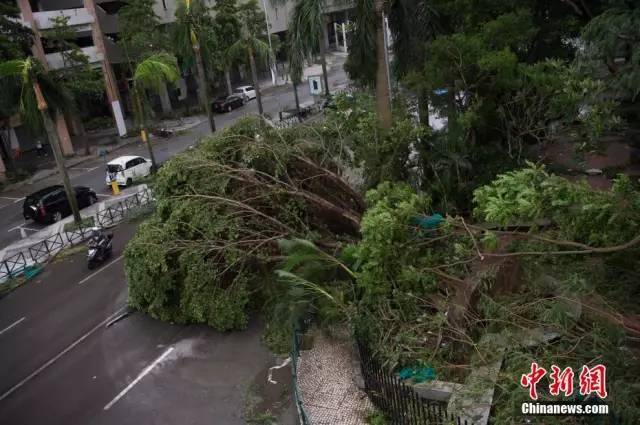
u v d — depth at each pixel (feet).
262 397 37.06
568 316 29.68
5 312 54.90
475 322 34.27
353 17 53.93
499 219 26.09
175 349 44.21
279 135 48.47
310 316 42.65
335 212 46.65
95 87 114.11
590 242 28.60
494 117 52.01
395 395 31.32
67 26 112.88
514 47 52.70
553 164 52.34
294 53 54.03
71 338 48.19
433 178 53.31
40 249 68.74
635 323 28.25
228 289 44.09
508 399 28.30
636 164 54.95
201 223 44.09
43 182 103.65
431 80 49.55
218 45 130.11
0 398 41.04
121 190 91.66
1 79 73.00
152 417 36.65
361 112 52.65
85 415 37.78
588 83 42.16
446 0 56.59
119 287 56.90
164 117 147.33
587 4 59.21
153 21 128.06
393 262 35.29
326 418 32.99
